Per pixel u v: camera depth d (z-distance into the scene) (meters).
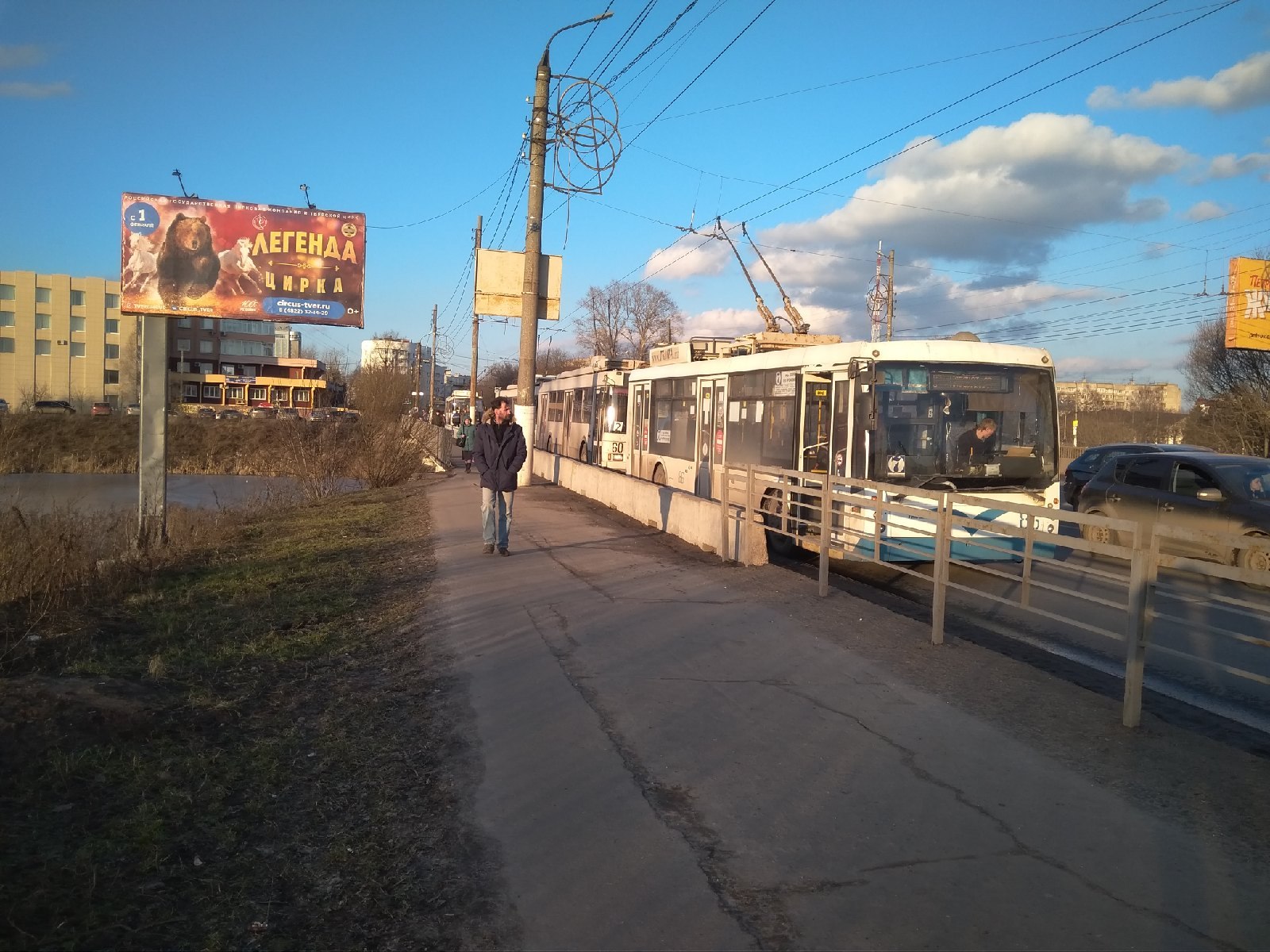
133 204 16.14
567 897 3.66
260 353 102.62
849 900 3.60
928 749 5.22
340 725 5.74
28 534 10.38
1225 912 3.51
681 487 18.78
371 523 16.73
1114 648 8.30
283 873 3.88
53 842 3.97
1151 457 13.92
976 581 11.91
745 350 17.88
